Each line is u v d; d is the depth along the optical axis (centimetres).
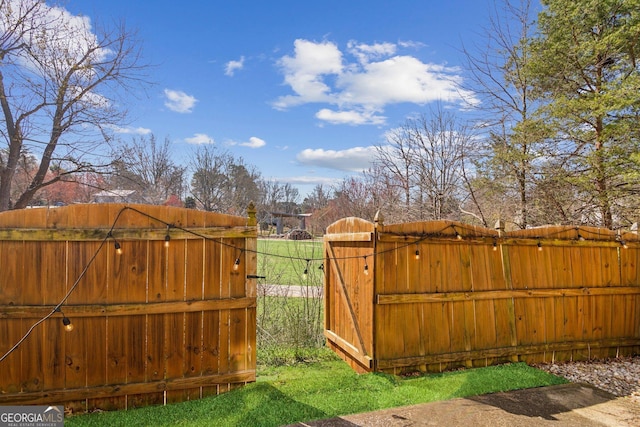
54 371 297
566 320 463
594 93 707
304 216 3353
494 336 428
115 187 1102
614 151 676
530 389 358
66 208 303
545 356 450
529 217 837
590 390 363
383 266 388
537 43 791
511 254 445
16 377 290
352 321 430
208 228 333
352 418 291
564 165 780
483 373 393
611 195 696
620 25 704
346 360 451
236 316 340
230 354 338
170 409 304
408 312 395
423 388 352
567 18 729
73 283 303
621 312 491
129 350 312
